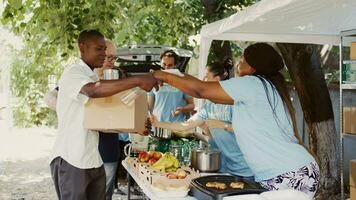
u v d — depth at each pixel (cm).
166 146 417
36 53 687
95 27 681
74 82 278
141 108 291
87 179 294
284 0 320
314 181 267
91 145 295
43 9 659
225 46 703
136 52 723
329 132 636
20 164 967
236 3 691
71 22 667
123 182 714
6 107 1641
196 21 763
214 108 388
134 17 792
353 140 660
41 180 816
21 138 1347
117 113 274
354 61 502
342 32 489
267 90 264
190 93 266
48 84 1528
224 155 358
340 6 394
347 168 657
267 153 264
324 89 635
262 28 474
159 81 268
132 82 263
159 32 830
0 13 737
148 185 311
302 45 613
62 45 673
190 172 327
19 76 1577
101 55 305
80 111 290
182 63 716
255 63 272
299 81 631
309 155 270
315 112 635
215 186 270
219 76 407
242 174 346
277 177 262
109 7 693
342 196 534
